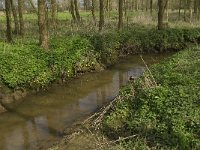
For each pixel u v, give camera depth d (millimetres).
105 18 39406
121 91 12352
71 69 17906
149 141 9273
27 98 15203
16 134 11953
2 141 11469
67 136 11141
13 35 25547
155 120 9898
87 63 19203
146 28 29578
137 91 11859
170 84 11688
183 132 8953
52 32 24859
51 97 15500
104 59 20859
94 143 10133
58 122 12820
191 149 8492
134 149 8961
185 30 27469
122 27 29016
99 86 17266
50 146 10742
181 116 9492
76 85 17281
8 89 14664
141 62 22281
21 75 15000
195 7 44719
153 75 12992
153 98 10562
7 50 15656
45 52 16609
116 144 9461
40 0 16875
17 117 13414
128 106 11273
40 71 15875
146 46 24844
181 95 10414
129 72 19891
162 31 26719
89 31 24844
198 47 19281
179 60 15422
